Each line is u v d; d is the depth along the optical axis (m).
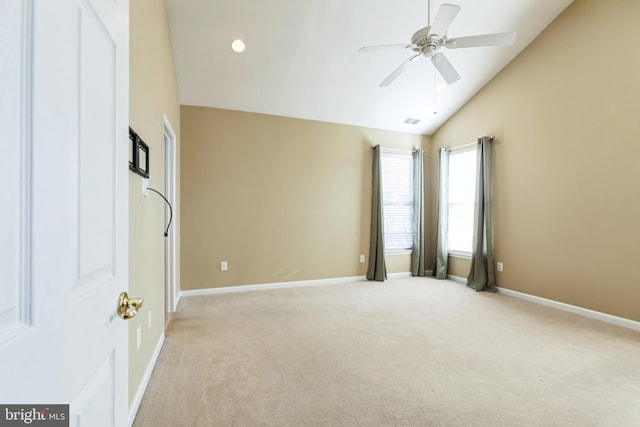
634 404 1.74
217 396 1.79
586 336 2.69
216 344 2.51
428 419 1.61
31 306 0.48
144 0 1.93
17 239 0.45
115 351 0.80
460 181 4.89
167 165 3.27
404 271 5.26
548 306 3.57
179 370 2.09
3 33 0.43
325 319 3.12
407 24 3.23
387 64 3.72
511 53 3.88
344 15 3.08
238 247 4.22
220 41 3.21
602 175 3.12
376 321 3.06
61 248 0.55
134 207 1.68
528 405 1.73
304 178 4.59
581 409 1.69
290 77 3.79
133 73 1.68
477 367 2.15
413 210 5.29
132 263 1.65
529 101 3.80
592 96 3.20
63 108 0.56
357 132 4.96
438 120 5.05
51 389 0.52
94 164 0.69
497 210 4.22
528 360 2.25
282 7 2.94
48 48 0.51
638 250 2.86
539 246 3.70
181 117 3.99
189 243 3.99
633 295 2.88
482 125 4.43
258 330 2.82
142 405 1.70
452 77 2.72
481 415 1.64
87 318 0.65
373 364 2.19
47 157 0.51
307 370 2.10
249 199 4.28
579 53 3.30
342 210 4.84
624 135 2.95
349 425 1.56
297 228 4.54
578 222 3.32
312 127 4.66
